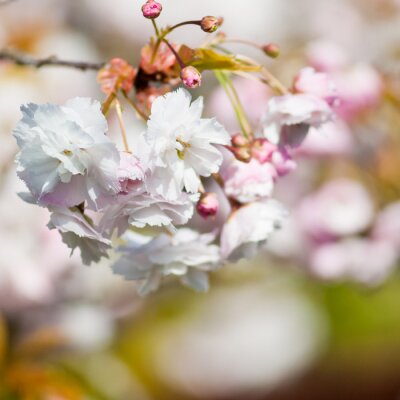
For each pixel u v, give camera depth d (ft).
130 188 2.31
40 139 2.27
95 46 3.95
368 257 3.41
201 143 2.32
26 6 3.68
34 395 3.19
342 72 3.37
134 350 4.03
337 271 3.43
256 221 2.48
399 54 4.00
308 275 3.56
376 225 3.42
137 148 2.29
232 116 3.26
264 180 2.47
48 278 3.38
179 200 2.32
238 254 2.50
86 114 2.27
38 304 3.41
